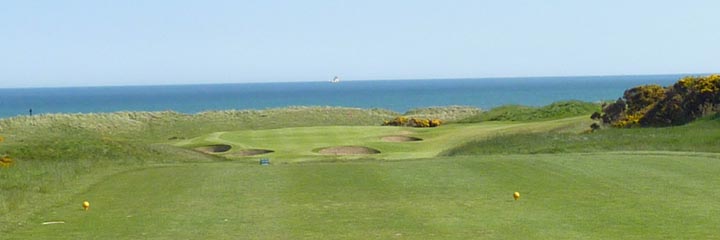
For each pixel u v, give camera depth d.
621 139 25.81
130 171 17.80
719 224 10.17
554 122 38.88
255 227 10.61
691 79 32.62
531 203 12.19
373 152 32.38
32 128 46.69
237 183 15.12
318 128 40.06
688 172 15.30
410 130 40.03
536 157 18.88
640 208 11.49
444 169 16.70
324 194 13.55
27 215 11.62
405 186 14.33
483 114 54.16
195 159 26.25
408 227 10.45
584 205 11.87
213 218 11.32
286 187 14.48
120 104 152.75
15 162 21.98
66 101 181.25
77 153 25.09
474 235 9.81
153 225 10.83
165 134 48.72
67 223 11.06
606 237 9.52
